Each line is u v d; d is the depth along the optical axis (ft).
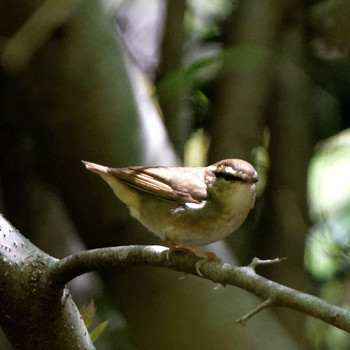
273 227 40.78
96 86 35.45
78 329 21.57
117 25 45.73
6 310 20.58
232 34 42.06
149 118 37.19
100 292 39.55
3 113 38.55
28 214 40.78
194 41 44.60
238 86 40.24
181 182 26.86
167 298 33.53
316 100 42.80
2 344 34.91
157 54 45.01
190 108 42.73
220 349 32.22
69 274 20.39
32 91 35.65
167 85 33.40
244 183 26.20
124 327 37.27
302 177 40.98
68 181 36.40
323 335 39.75
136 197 27.61
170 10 41.96
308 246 41.39
